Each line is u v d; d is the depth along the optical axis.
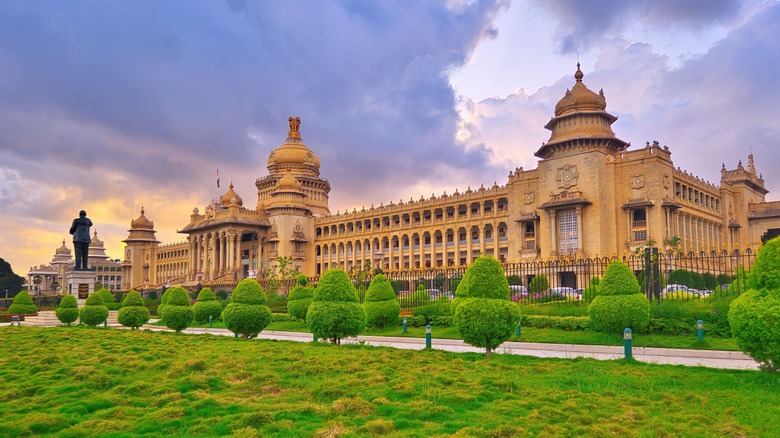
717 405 14.45
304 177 139.62
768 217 104.56
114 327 47.81
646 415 13.68
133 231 170.12
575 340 29.73
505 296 23.77
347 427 13.19
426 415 13.98
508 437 12.28
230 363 21.25
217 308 52.97
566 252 83.88
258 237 131.75
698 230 91.06
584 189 83.44
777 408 13.95
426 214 115.88
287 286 76.38
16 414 14.95
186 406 15.23
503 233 103.81
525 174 94.00
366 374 19.12
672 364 21.28
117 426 13.65
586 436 12.23
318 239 132.88
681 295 37.91
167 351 25.83
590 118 86.19
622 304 27.39
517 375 18.97
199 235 138.62
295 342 29.89
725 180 107.06
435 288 56.56
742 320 17.95
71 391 17.47
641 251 65.75
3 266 140.25
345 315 28.34
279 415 14.20
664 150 81.38
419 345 32.16
